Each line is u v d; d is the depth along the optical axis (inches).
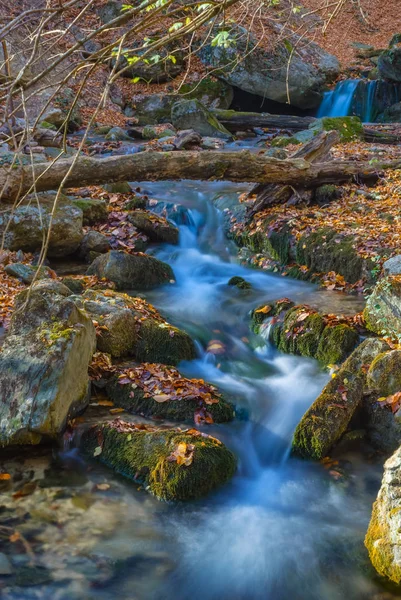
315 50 855.7
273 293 301.7
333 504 169.3
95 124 650.8
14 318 197.9
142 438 179.9
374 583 139.3
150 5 94.7
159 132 620.1
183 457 170.6
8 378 186.2
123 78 766.5
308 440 189.6
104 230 364.5
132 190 435.8
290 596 136.8
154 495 167.3
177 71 778.8
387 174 422.9
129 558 145.1
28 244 327.3
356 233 323.6
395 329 231.9
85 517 158.1
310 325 245.0
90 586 135.8
